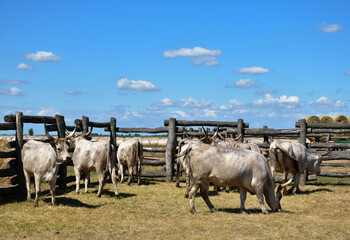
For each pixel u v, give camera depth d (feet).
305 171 51.42
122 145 50.08
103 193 43.04
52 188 35.24
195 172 31.91
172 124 56.34
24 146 37.17
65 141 35.17
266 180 32.94
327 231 27.20
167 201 38.50
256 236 25.81
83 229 27.45
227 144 46.68
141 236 25.79
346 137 92.38
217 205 36.83
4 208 34.01
